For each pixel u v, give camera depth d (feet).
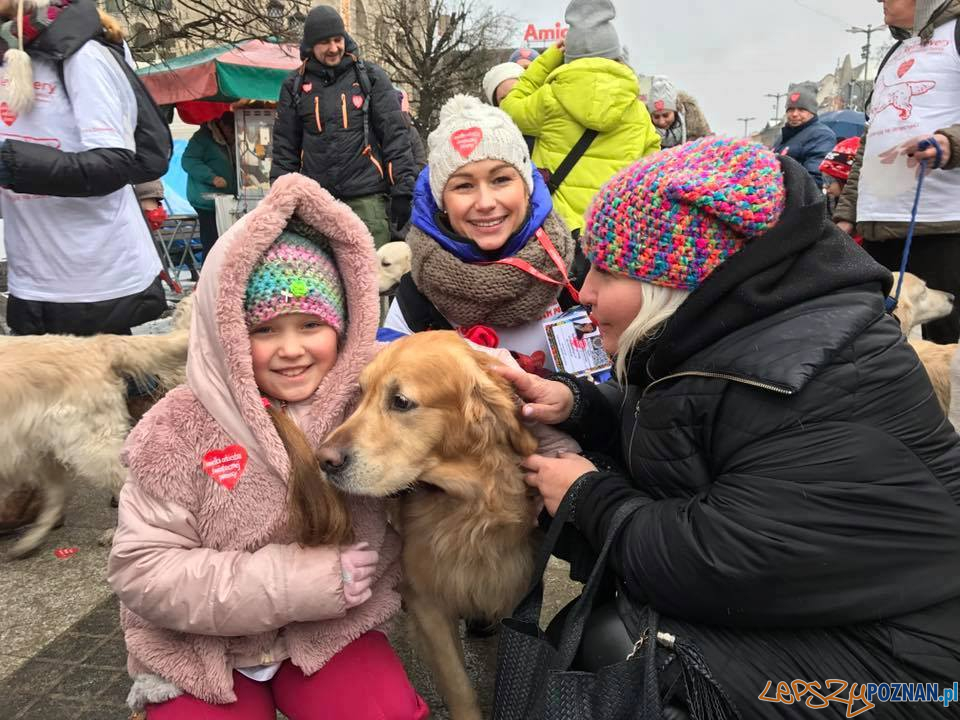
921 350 10.55
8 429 9.56
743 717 4.56
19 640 8.13
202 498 5.40
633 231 4.96
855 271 4.74
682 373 4.92
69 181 9.69
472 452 6.23
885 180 11.62
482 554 6.43
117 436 10.39
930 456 4.56
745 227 4.66
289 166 18.19
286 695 5.66
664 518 4.80
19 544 10.16
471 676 7.56
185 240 32.99
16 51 9.30
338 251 5.83
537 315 8.55
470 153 8.07
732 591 4.45
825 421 4.42
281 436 5.42
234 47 32.42
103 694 7.16
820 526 4.30
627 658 4.70
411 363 6.09
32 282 10.69
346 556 5.35
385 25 93.61
